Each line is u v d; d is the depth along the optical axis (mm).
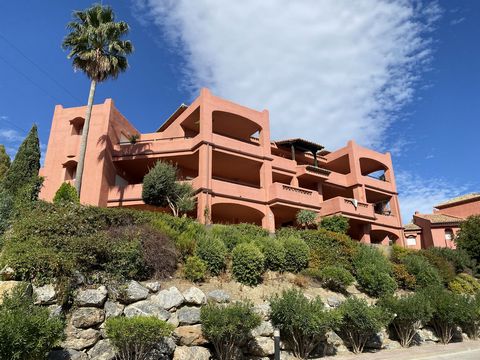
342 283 16203
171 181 22781
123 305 10922
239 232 17859
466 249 27859
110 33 24312
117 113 29203
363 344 13414
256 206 27250
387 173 38094
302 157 36281
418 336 15773
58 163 26641
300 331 12055
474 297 19594
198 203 24359
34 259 10250
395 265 19969
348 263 18656
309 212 27438
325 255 18312
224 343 10797
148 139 31297
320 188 33875
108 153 27016
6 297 8891
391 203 37000
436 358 12438
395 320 14977
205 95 27328
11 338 7406
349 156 36031
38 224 12273
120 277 11445
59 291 9977
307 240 19156
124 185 28453
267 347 11633
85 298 10234
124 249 11969
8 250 11094
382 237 36625
